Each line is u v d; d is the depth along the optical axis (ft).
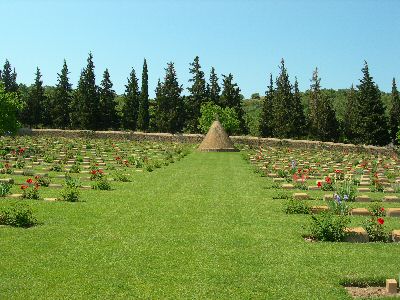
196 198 51.29
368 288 25.03
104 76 225.56
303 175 71.82
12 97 124.16
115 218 39.68
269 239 33.60
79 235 33.53
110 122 227.20
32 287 23.44
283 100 203.51
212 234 34.83
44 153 104.99
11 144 130.41
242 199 51.16
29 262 27.20
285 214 42.91
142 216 40.86
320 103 206.39
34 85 224.33
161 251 30.07
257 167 88.79
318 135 200.03
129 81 228.43
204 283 24.49
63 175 69.21
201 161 104.01
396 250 31.12
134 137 191.72
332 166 97.55
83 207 44.06
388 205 49.49
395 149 152.46
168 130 221.46
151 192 55.16
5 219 36.29
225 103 228.63
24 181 60.59
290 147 174.09
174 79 224.94
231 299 22.49
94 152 117.60
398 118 197.26
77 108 218.79
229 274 25.96
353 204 49.85
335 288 24.18
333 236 33.63
